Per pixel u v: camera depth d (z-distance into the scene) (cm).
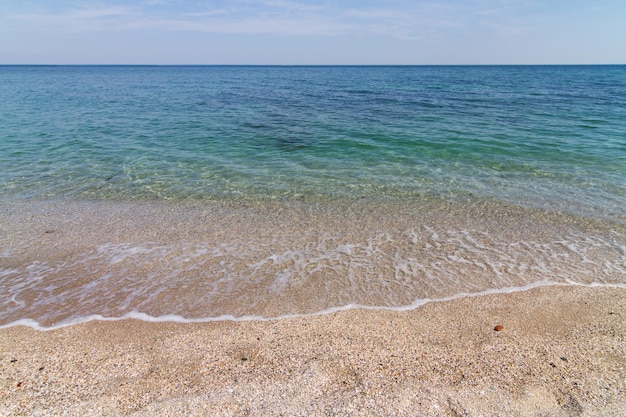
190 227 809
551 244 736
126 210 905
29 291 571
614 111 2538
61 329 484
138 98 3606
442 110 2669
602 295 564
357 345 449
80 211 895
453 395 370
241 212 898
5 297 555
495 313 520
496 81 6325
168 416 343
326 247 720
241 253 694
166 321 502
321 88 4975
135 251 699
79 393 373
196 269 637
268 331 478
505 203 955
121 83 6150
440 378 394
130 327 488
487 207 930
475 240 754
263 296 560
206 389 377
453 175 1191
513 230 801
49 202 952
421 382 388
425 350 441
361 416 344
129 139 1700
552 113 2470
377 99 3466
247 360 422
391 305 539
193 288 581
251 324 493
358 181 1131
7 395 369
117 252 694
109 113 2519
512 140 1673
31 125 2005
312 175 1190
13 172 1193
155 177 1164
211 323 497
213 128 1975
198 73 11975
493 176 1179
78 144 1585
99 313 519
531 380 393
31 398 366
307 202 966
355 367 410
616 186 1077
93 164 1294
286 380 390
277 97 3731
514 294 568
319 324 493
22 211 890
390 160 1368
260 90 4681
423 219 859
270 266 648
